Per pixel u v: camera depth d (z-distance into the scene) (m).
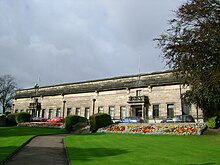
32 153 17.19
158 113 51.41
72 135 32.41
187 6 23.97
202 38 22.23
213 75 20.94
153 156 15.38
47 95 73.94
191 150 17.84
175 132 31.81
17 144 20.77
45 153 17.31
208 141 23.41
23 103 81.19
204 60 22.44
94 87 63.81
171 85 50.81
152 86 53.31
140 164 12.95
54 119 55.47
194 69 23.14
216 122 31.62
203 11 22.77
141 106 54.28
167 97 50.78
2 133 33.69
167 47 24.92
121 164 12.95
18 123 56.41
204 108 31.09
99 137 28.33
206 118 33.12
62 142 24.33
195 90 24.45
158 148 19.00
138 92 55.44
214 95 25.59
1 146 19.62
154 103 52.25
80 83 67.69
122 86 58.06
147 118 51.41
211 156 15.28
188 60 23.38
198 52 22.39
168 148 18.97
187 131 31.28
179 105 48.75
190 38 23.41
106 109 59.78
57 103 70.81
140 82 55.50
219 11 22.33
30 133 34.28
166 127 33.88
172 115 49.56
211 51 22.19
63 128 46.38
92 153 16.75
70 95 68.38
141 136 29.39
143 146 20.23
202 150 17.81
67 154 16.45
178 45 23.92
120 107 57.47
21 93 84.00
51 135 33.06
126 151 17.56
